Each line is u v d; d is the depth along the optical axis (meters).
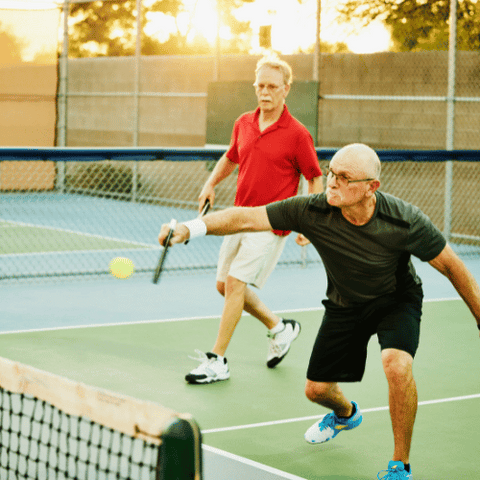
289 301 7.88
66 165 15.40
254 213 3.45
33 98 17.06
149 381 5.11
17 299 7.70
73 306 7.45
